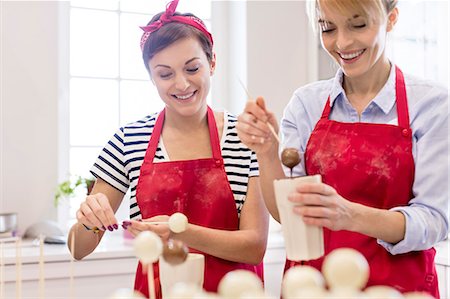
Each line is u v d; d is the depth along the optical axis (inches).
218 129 67.2
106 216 58.6
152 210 65.2
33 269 96.6
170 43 61.4
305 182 46.4
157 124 67.8
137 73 130.6
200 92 63.5
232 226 64.9
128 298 32.6
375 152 59.3
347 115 62.4
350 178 59.9
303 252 46.3
